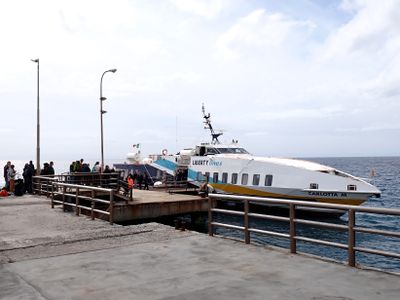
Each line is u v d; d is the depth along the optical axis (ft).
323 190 77.71
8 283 21.52
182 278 21.91
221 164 93.97
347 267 23.27
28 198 73.92
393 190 178.70
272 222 83.76
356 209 22.81
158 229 37.17
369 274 21.85
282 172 82.74
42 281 21.79
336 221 80.12
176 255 27.20
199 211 78.07
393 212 21.08
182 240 32.22
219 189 91.71
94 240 32.86
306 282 20.68
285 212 88.48
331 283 20.44
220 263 24.84
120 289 20.27
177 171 117.29
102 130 106.83
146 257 26.78
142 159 143.02
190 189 104.47
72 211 54.34
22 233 36.70
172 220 78.59
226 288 20.04
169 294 19.35
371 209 22.04
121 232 35.83
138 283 21.20
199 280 21.47
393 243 63.31
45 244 31.45
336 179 77.30
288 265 24.00
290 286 20.11
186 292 19.60
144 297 19.02
